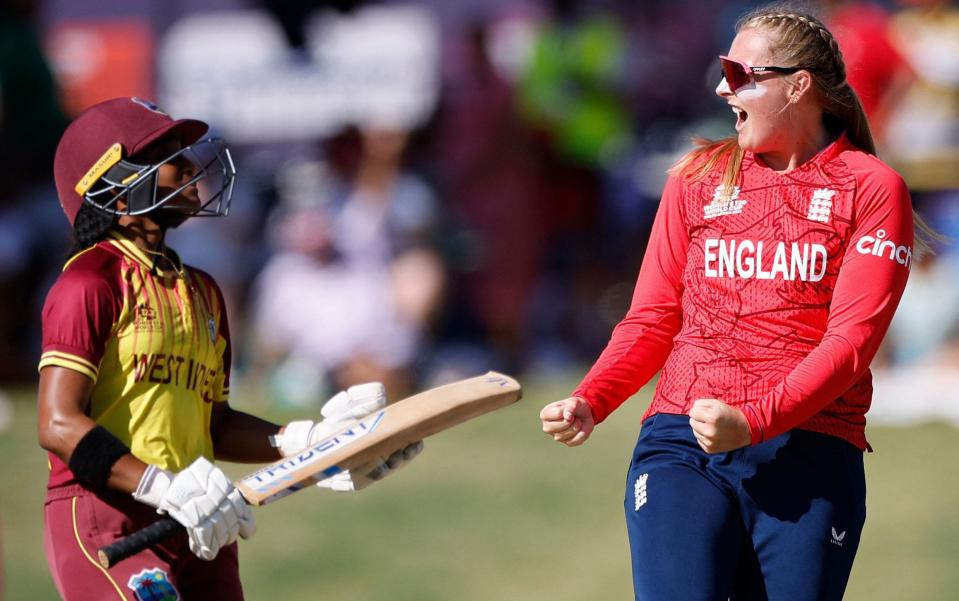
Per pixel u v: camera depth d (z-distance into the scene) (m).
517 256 41.19
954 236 36.59
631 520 14.70
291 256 39.19
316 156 42.06
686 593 14.00
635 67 42.69
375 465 15.54
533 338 41.38
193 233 40.88
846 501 14.34
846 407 14.55
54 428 14.30
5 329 40.16
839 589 14.29
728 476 14.39
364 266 38.88
